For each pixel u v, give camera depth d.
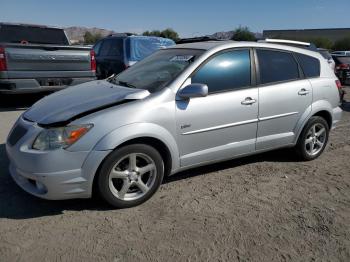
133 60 10.18
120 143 3.69
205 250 3.24
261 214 3.89
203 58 4.39
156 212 3.86
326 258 3.20
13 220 3.62
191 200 4.15
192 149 4.32
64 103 4.07
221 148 4.55
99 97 4.11
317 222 3.76
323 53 15.70
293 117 5.18
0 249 3.16
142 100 3.94
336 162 5.58
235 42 4.77
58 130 3.57
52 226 3.54
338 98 5.77
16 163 3.71
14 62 8.01
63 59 8.70
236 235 3.48
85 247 3.23
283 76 5.10
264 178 4.85
